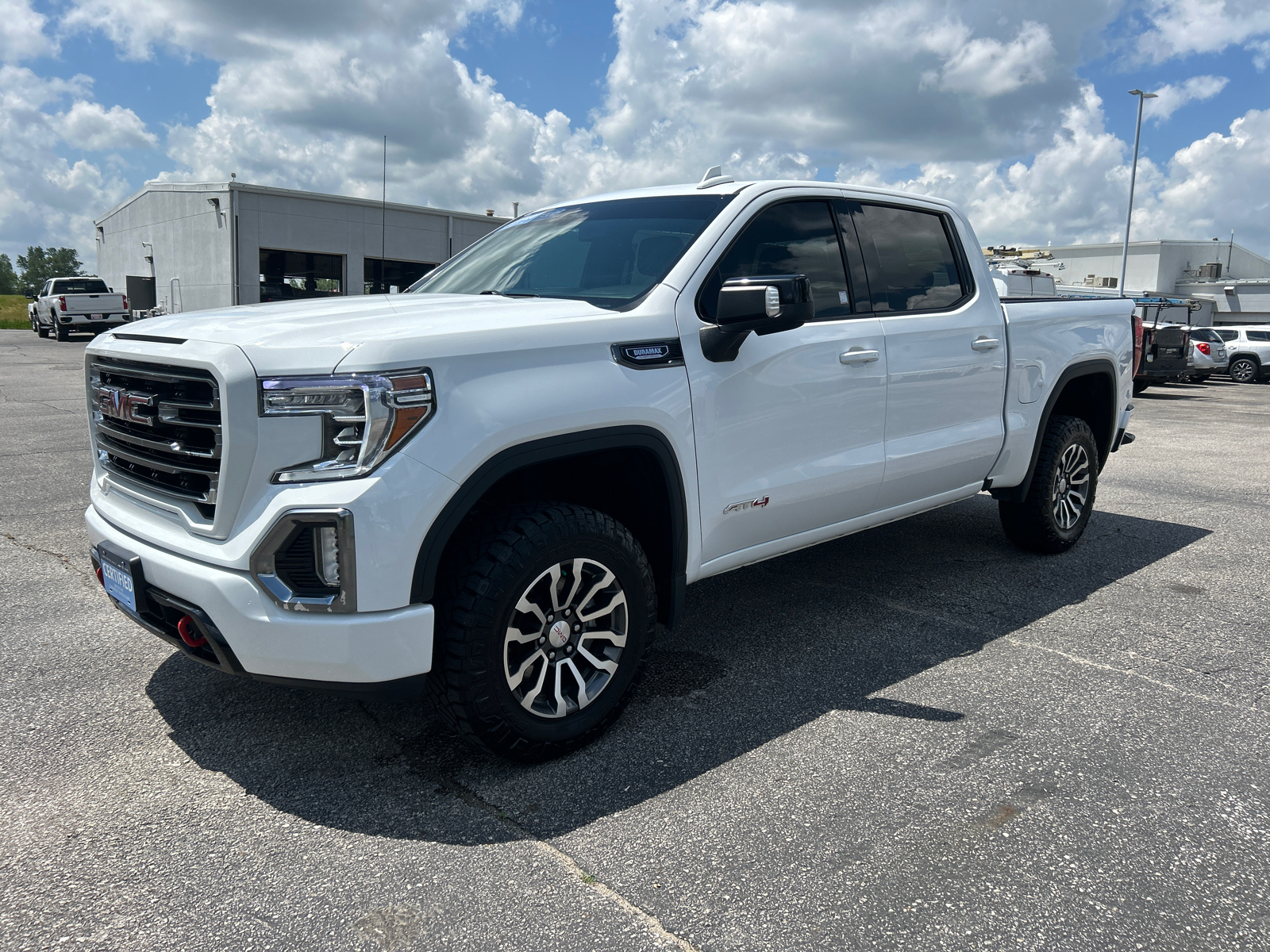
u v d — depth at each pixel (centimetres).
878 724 300
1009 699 320
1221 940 196
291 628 229
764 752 280
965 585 452
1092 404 529
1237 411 1505
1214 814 245
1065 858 225
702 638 380
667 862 223
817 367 336
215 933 198
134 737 288
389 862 223
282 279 2661
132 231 3406
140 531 263
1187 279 4550
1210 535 559
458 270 383
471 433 238
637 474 297
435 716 305
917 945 194
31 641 368
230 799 253
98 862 223
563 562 262
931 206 416
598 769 270
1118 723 301
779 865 222
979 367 414
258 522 229
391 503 227
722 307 280
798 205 351
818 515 354
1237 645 373
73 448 840
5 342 2858
